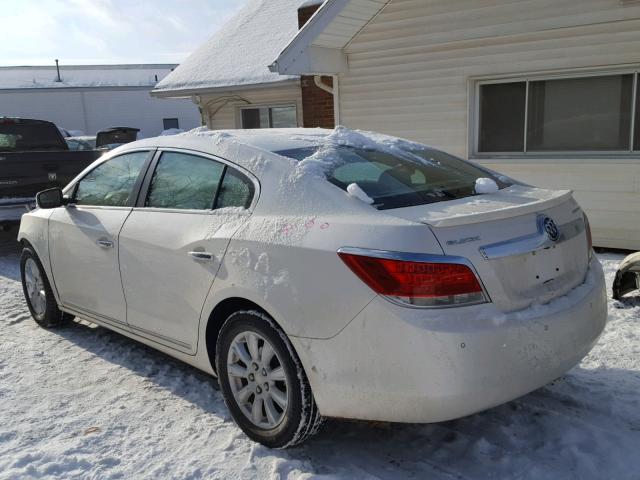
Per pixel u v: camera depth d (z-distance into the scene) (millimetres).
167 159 3918
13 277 7293
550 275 2922
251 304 3195
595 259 3434
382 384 2654
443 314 2568
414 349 2559
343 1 7984
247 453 3148
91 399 3826
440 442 3205
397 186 3230
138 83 39594
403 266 2596
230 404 3324
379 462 3039
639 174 7086
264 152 3400
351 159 3422
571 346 2871
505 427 3299
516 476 2881
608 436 3156
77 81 39688
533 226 2895
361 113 9398
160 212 3785
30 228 5047
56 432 3422
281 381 3070
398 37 8719
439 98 8539
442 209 2926
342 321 2727
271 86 11250
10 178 8219
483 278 2643
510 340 2635
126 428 3451
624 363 3959
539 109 7828
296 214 3049
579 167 7469
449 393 2564
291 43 8352
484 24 7871
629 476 2840
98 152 9016
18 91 36875
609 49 7047
